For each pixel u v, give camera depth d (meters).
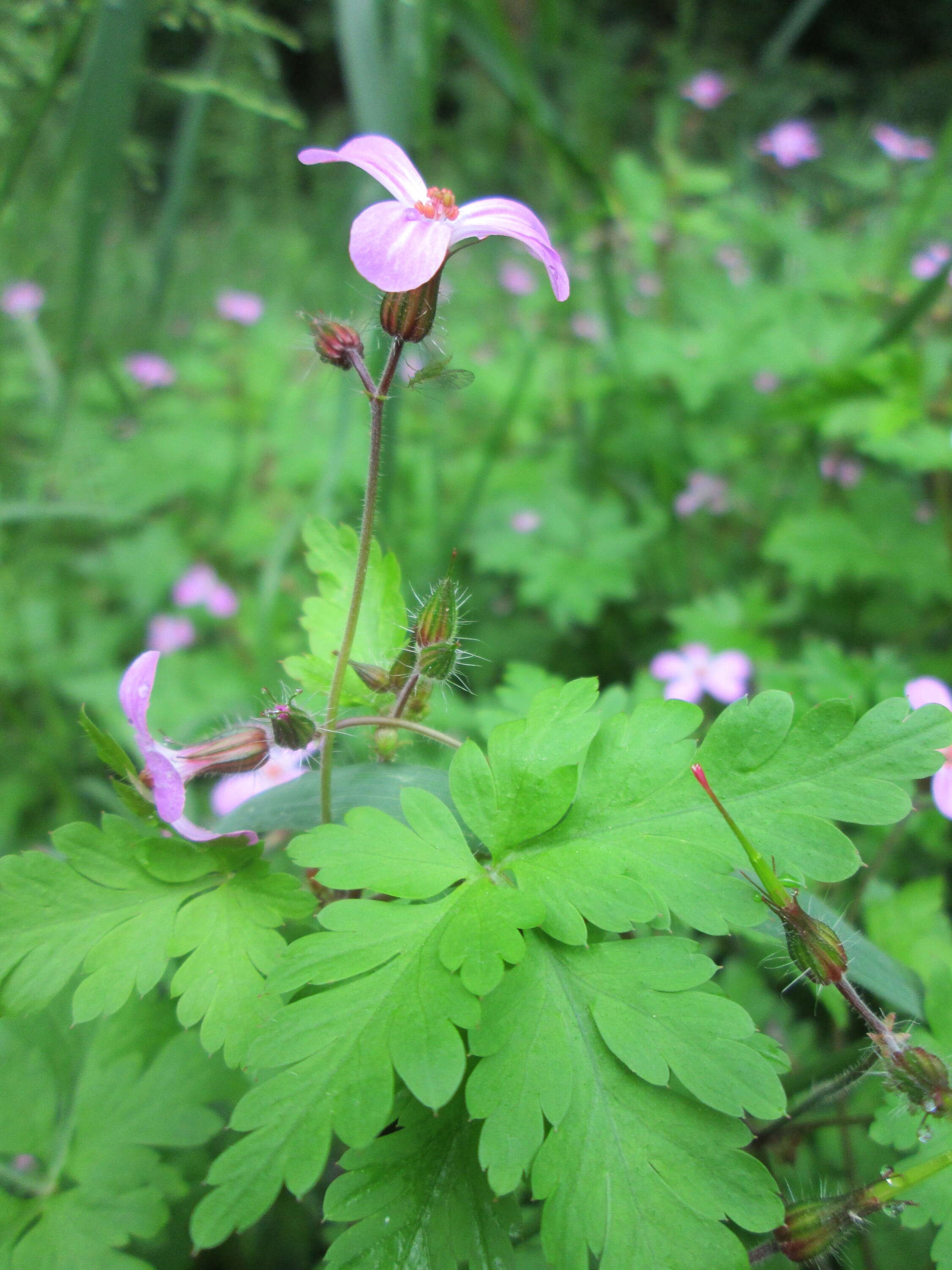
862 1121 0.08
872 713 0.07
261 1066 0.06
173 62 0.37
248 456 0.23
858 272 0.22
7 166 0.14
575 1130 0.06
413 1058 0.05
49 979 0.06
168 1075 0.09
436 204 0.06
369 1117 0.05
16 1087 0.09
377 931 0.06
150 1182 0.08
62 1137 0.08
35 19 0.14
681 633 0.17
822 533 0.18
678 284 0.26
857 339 0.20
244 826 0.08
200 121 0.18
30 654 0.19
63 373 0.18
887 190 0.26
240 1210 0.05
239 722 0.08
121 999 0.06
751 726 0.07
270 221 0.38
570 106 0.27
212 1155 0.10
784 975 0.07
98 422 0.23
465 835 0.07
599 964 0.06
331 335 0.07
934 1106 0.06
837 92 0.46
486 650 0.19
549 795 0.07
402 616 0.08
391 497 0.16
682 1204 0.05
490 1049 0.06
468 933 0.06
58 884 0.06
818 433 0.20
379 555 0.09
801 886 0.06
